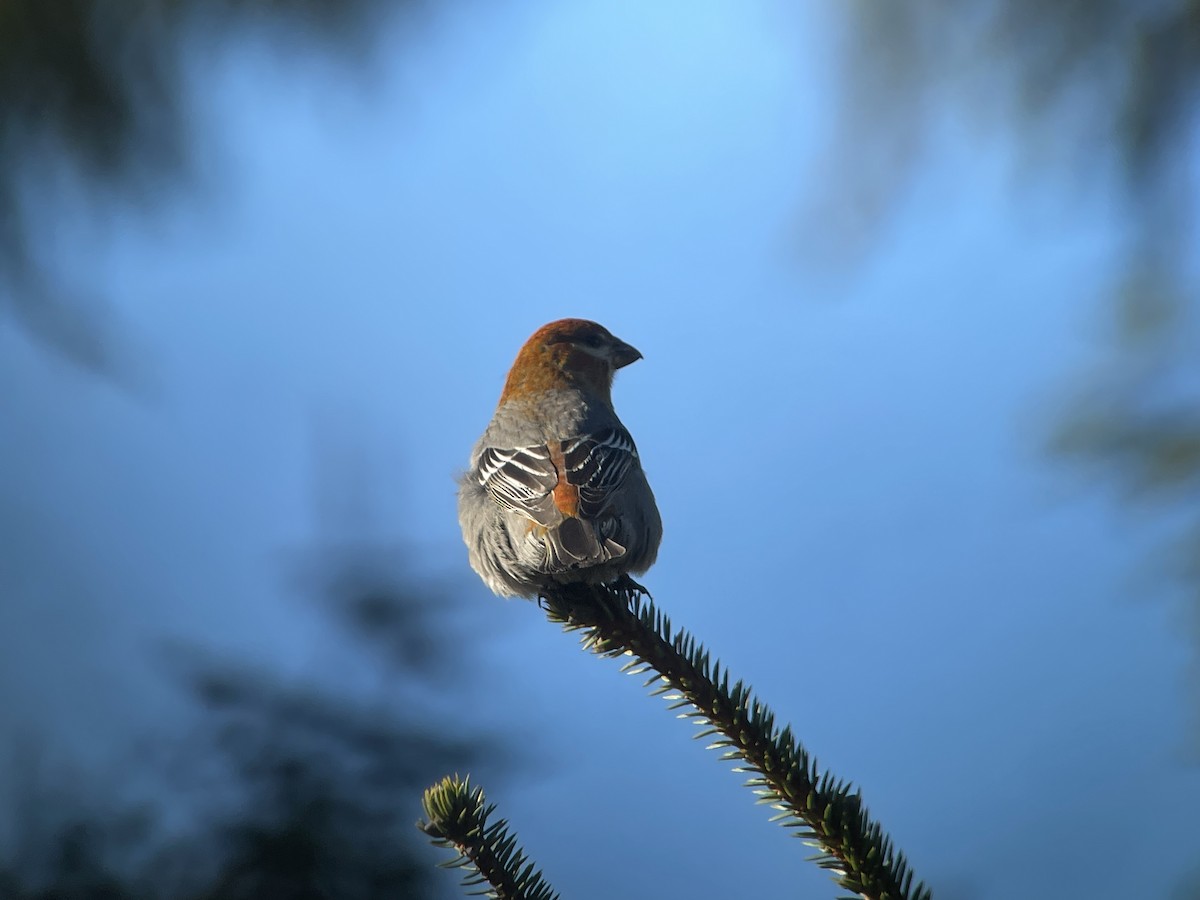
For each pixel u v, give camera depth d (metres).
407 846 9.05
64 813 9.17
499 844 6.57
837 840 6.45
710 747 7.00
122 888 8.75
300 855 8.80
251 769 9.18
